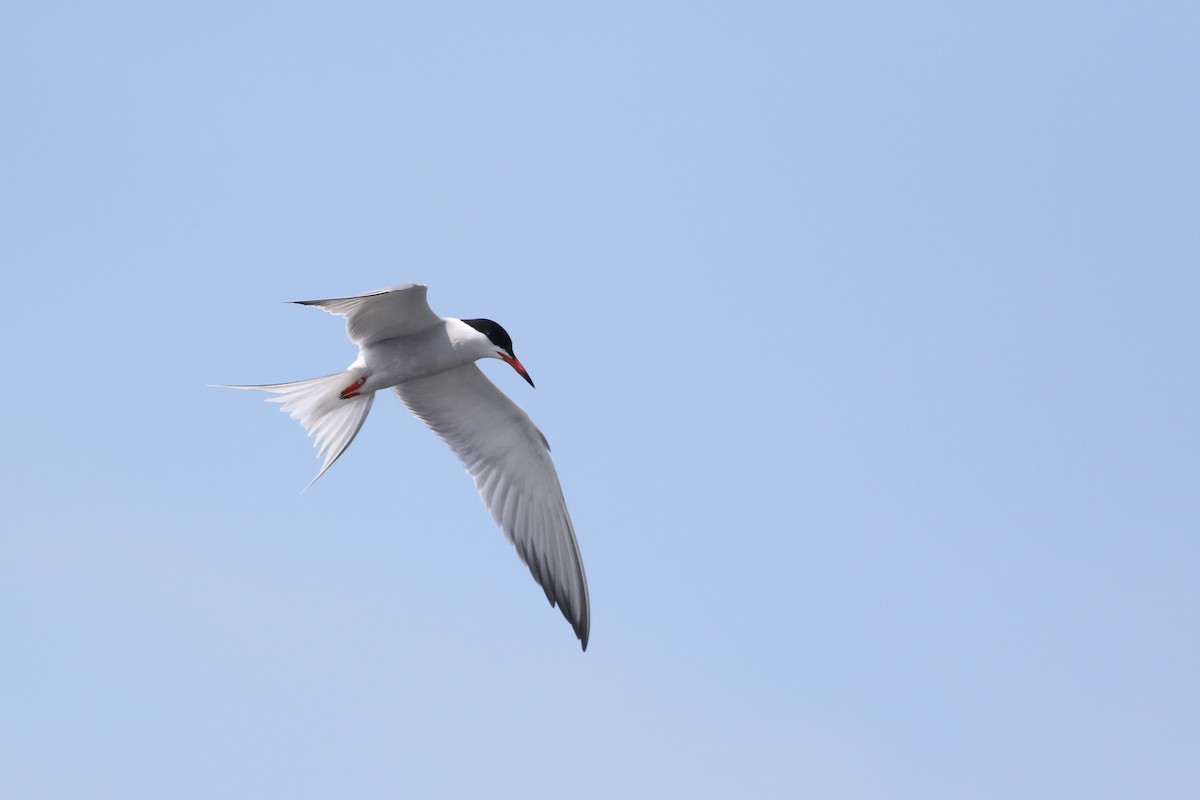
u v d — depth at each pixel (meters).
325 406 12.39
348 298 10.59
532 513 13.66
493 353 12.55
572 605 13.65
